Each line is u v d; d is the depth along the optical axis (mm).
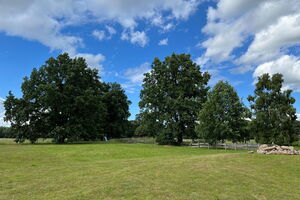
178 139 45219
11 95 46500
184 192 8352
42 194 8203
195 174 11125
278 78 30500
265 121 30547
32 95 45031
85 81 51062
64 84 47938
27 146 34781
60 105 45344
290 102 30266
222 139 35906
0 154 20938
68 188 8898
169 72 45719
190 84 44406
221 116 35375
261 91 31594
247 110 34188
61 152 24250
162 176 10711
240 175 11094
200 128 36219
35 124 46344
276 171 12172
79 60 50344
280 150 17375
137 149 29453
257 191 8750
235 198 7875
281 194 8523
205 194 8180
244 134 36406
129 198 7691
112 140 64688
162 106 44094
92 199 7613
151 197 7793
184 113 41688
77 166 14109
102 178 10453
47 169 13148
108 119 65188
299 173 11828
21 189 8828
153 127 45500
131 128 72062
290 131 29547
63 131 44625
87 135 48094
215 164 13742
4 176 11203
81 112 48625
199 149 33094
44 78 47875
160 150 29141
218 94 35594
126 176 10750
